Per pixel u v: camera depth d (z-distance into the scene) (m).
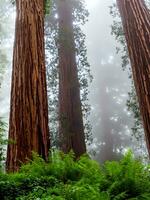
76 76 16.58
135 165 4.08
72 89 16.05
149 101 7.60
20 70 6.96
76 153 14.34
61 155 4.95
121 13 9.09
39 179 4.15
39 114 6.52
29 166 4.74
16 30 7.70
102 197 3.55
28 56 7.12
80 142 14.73
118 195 3.64
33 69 6.96
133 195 3.89
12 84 6.95
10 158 6.07
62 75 16.42
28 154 6.03
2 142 5.12
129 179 3.94
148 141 7.51
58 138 15.34
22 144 6.12
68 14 18.89
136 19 8.54
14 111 6.53
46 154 6.17
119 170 4.09
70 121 15.12
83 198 3.48
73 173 4.50
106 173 4.30
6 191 3.87
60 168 4.52
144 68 7.88
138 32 8.34
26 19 7.67
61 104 15.69
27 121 6.35
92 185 3.83
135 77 8.06
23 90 6.70
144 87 7.75
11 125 6.42
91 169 4.45
